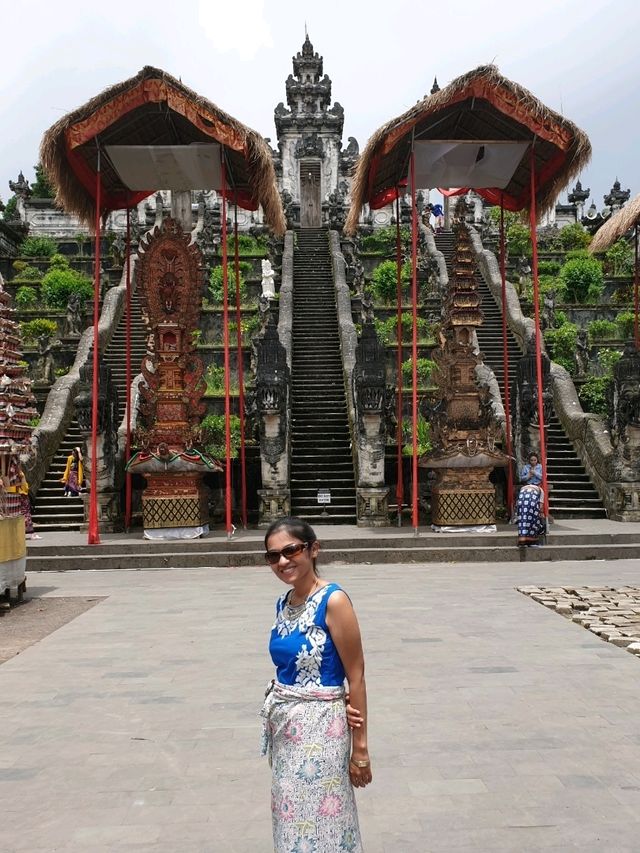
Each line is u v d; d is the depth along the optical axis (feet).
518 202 63.98
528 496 48.57
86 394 57.82
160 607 35.09
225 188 55.77
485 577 41.86
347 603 11.07
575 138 50.03
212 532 56.34
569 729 19.15
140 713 20.72
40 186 168.86
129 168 56.34
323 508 60.85
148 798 15.74
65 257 128.36
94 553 49.11
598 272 109.60
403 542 49.60
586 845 13.61
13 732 19.51
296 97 178.29
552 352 90.12
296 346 85.76
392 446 68.59
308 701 10.84
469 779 16.35
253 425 70.18
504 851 13.43
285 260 110.93
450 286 55.98
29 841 14.05
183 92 48.44
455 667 24.38
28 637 29.63
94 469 50.47
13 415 38.24
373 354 59.52
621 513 58.54
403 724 19.54
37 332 98.63
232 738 18.90
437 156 56.18
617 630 28.19
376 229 152.05
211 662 25.46
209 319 96.58
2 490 36.04
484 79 48.60
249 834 14.16
